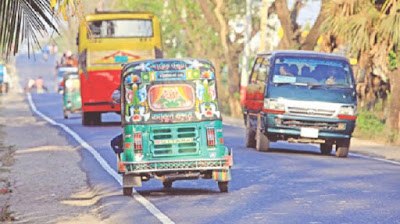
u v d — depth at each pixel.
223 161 28.41
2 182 34.97
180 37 119.06
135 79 28.75
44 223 24.34
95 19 66.75
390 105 59.34
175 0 114.06
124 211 25.30
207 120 28.48
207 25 111.88
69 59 174.38
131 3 118.19
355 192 29.22
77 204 28.41
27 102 120.31
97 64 66.81
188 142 28.33
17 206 28.23
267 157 42.62
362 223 22.50
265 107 45.12
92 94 66.81
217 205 26.14
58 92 168.25
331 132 44.81
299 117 44.72
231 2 105.94
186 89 28.70
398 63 58.44
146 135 28.31
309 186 30.98
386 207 25.48
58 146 50.56
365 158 44.69
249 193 29.00
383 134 60.28
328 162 40.97
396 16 57.16
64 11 21.41
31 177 36.38
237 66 104.38
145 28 67.38
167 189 30.83
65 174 37.00
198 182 32.81
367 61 61.34
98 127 66.94
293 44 86.31
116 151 29.97
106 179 34.06
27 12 22.67
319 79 45.81
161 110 28.44
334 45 66.81
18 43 22.73
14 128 68.50
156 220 23.28
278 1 86.00
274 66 46.28
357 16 58.34
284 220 23.02
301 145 54.53
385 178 33.88
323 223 22.48
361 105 67.56
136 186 28.69
